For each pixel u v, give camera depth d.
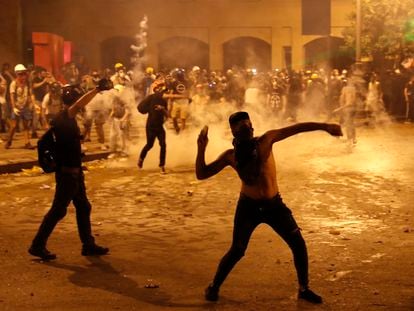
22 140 18.58
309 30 22.98
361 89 23.47
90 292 6.39
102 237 8.55
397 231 8.75
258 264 7.28
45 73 20.03
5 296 6.28
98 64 39.97
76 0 39.56
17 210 10.30
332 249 7.85
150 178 13.37
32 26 39.56
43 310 5.90
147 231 8.88
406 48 30.31
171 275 6.93
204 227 9.07
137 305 6.03
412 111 26.62
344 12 38.75
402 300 6.09
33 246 7.43
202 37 40.28
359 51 25.09
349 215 9.76
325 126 5.98
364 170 14.27
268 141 5.99
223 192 11.73
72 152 7.31
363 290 6.38
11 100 16.69
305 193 11.55
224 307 5.97
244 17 40.00
